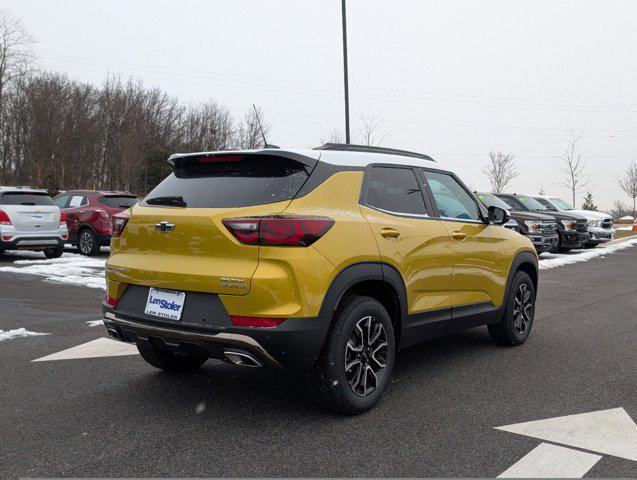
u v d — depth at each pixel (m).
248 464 3.10
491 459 3.17
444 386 4.46
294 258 3.42
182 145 52.94
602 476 2.98
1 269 11.02
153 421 3.70
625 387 4.46
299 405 4.01
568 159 42.97
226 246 3.47
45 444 3.34
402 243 4.14
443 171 5.06
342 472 3.01
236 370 4.87
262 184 3.68
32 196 12.74
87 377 4.63
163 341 3.70
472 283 5.00
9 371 4.78
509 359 5.29
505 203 16.69
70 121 47.44
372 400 3.88
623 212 52.03
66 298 8.31
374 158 4.30
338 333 3.65
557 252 18.03
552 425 3.66
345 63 21.36
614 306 8.32
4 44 47.53
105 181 48.84
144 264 3.79
